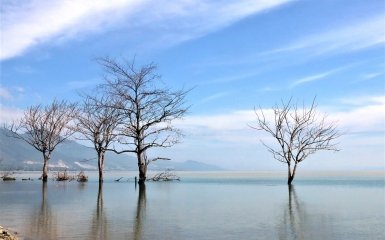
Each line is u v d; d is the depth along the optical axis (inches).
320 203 1113.4
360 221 789.9
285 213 904.9
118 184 2070.6
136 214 885.8
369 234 660.7
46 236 637.9
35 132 2149.4
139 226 729.6
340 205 1064.8
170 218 827.4
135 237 634.2
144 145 1891.0
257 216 858.8
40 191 1534.2
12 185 1914.4
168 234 658.2
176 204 1090.1
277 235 651.5
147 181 2465.6
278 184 2144.4
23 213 900.6
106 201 1167.6
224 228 710.5
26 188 1700.3
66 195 1359.5
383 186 1904.5
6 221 784.9
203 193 1477.6
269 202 1146.7
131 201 1167.6
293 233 668.7
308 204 1090.7
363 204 1087.0
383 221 789.9
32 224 749.3
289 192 1536.7
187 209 981.8
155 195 1380.4
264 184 2143.2
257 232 677.3
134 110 1875.0
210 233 666.8
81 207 1011.3
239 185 2046.0
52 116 2174.0
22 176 3203.7
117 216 856.9
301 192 1533.0
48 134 2158.0
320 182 2346.2
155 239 620.4
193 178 3243.1
